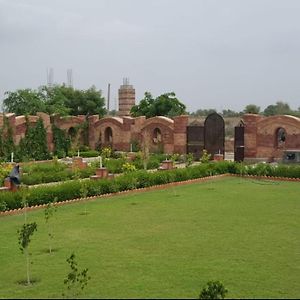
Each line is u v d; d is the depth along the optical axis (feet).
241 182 81.15
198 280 30.83
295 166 85.56
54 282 30.86
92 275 31.96
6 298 28.30
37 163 108.06
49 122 131.34
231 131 179.52
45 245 39.75
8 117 118.21
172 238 41.83
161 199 63.00
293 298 27.91
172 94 175.73
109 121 138.31
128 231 44.55
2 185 65.57
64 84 195.52
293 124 109.29
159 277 31.45
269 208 55.77
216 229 45.16
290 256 36.27
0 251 38.11
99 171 72.49
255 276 31.68
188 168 82.99
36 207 56.44
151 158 108.06
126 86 227.81
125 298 27.84
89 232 44.19
